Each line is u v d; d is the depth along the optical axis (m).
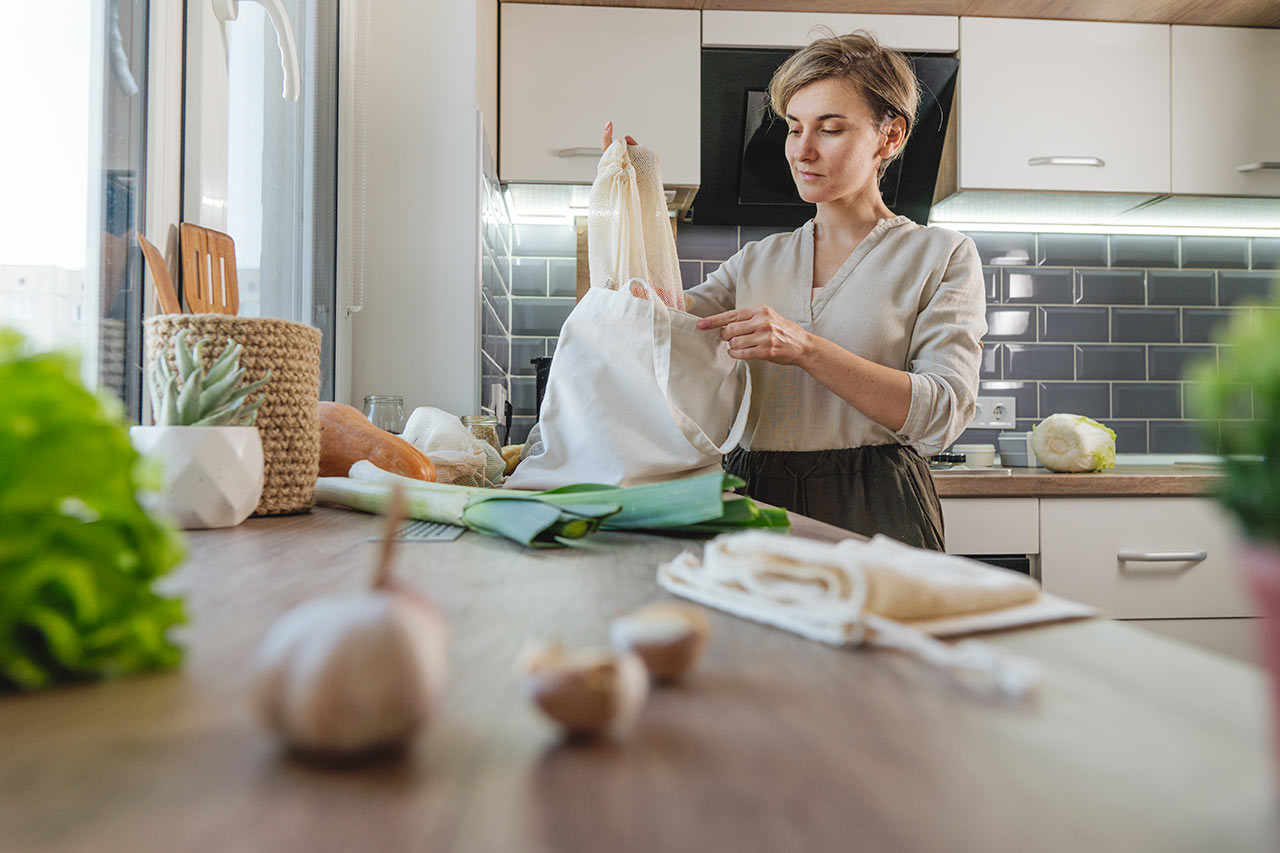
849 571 0.38
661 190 1.25
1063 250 2.77
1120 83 2.46
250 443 0.78
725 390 1.13
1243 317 0.19
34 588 0.31
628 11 2.36
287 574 0.55
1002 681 0.30
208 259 0.99
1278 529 0.19
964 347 1.37
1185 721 0.27
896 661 0.35
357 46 1.93
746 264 1.56
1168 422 2.76
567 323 1.08
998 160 2.44
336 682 0.24
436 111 1.96
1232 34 2.49
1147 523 2.09
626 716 0.26
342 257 1.89
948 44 2.42
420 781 0.23
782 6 2.36
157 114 1.07
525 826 0.21
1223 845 0.19
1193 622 2.09
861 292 1.43
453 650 0.37
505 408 2.42
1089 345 2.75
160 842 0.20
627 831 0.20
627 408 1.05
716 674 0.33
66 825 0.21
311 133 1.77
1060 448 2.37
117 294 1.01
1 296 0.75
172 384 0.76
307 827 0.21
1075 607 0.42
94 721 0.28
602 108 2.35
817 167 1.41
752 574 0.43
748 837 0.20
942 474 2.12
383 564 0.27
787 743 0.26
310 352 0.90
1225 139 2.49
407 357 1.94
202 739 0.27
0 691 0.32
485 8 2.10
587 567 0.59
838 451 1.37
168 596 0.36
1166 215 2.68
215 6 1.16
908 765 0.24
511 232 2.66
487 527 0.73
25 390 0.31
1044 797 0.22
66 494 0.31
